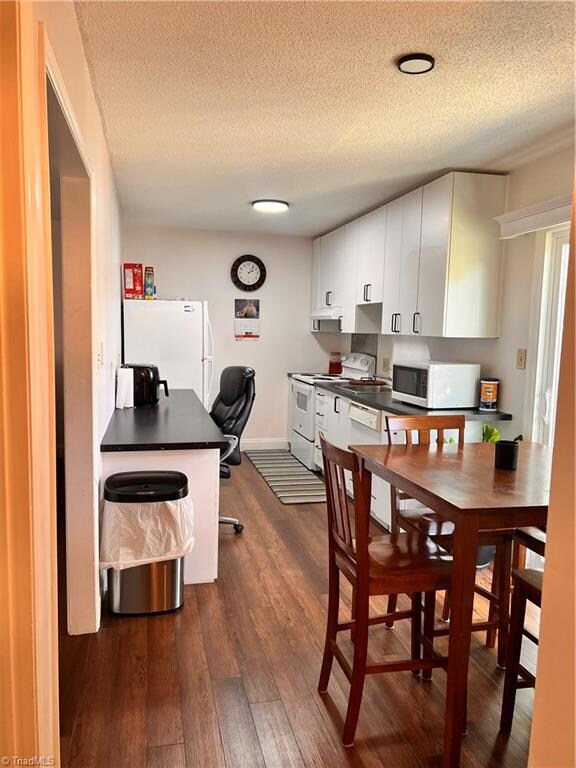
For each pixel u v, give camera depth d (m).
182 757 1.73
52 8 1.32
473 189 3.36
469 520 1.63
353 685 1.79
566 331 0.77
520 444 2.65
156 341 4.59
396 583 1.82
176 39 1.93
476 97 2.37
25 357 0.91
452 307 3.38
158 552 2.55
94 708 1.94
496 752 1.80
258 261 5.90
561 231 3.02
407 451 2.41
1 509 0.92
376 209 4.40
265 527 3.78
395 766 1.72
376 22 1.80
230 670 2.18
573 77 2.17
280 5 1.71
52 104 1.43
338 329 5.74
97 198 2.53
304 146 3.04
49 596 1.08
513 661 1.85
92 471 2.33
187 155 3.24
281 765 1.71
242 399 3.87
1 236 0.89
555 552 0.79
